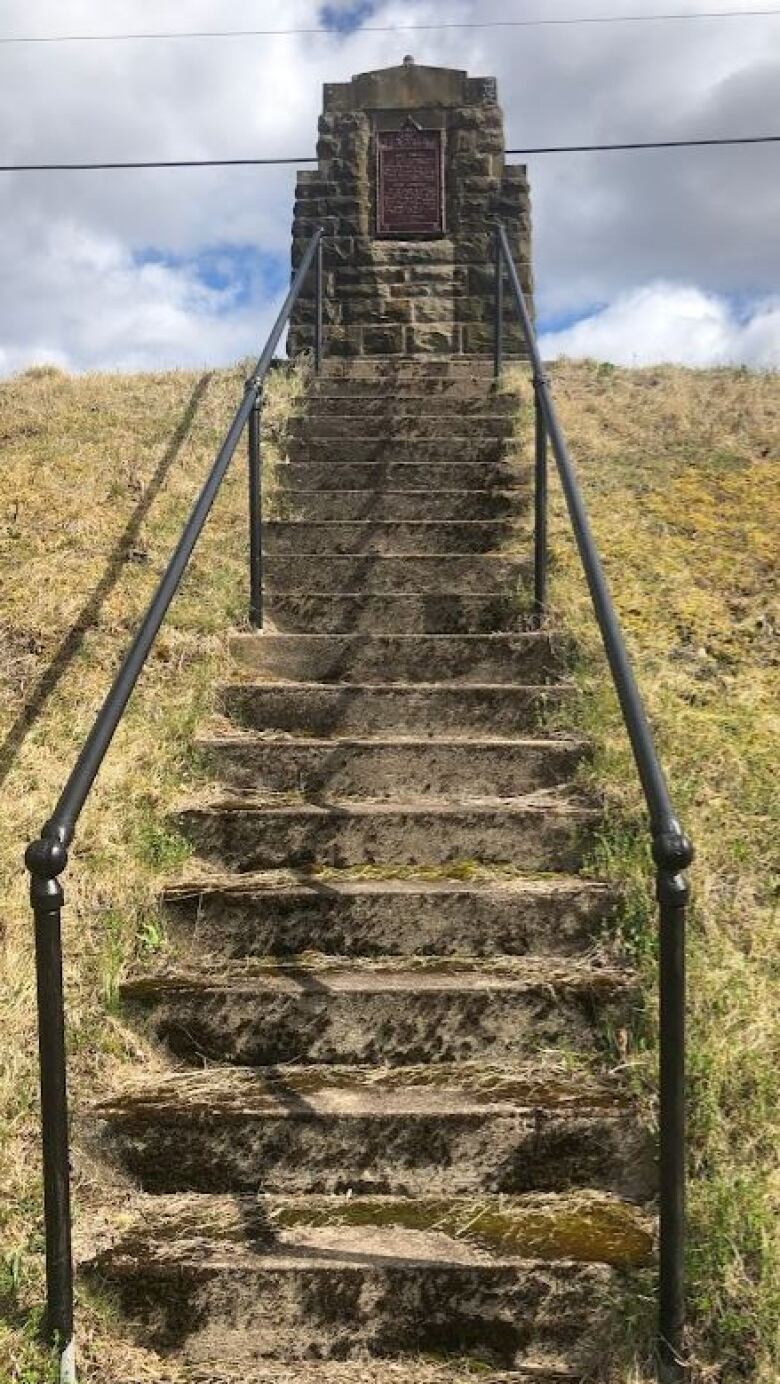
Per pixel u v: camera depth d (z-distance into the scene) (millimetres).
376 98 10430
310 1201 2945
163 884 3713
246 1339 2695
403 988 3309
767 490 6469
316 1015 3312
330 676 4938
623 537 5859
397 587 5520
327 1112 2994
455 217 10375
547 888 3613
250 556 5309
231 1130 2998
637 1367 2533
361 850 3938
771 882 3693
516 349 10242
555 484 6527
